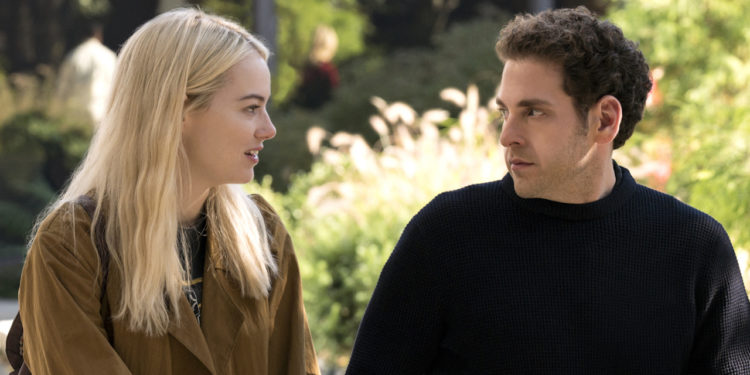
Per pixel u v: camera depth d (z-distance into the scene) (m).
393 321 5.70
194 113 5.52
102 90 24.83
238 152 5.58
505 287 5.46
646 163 13.05
